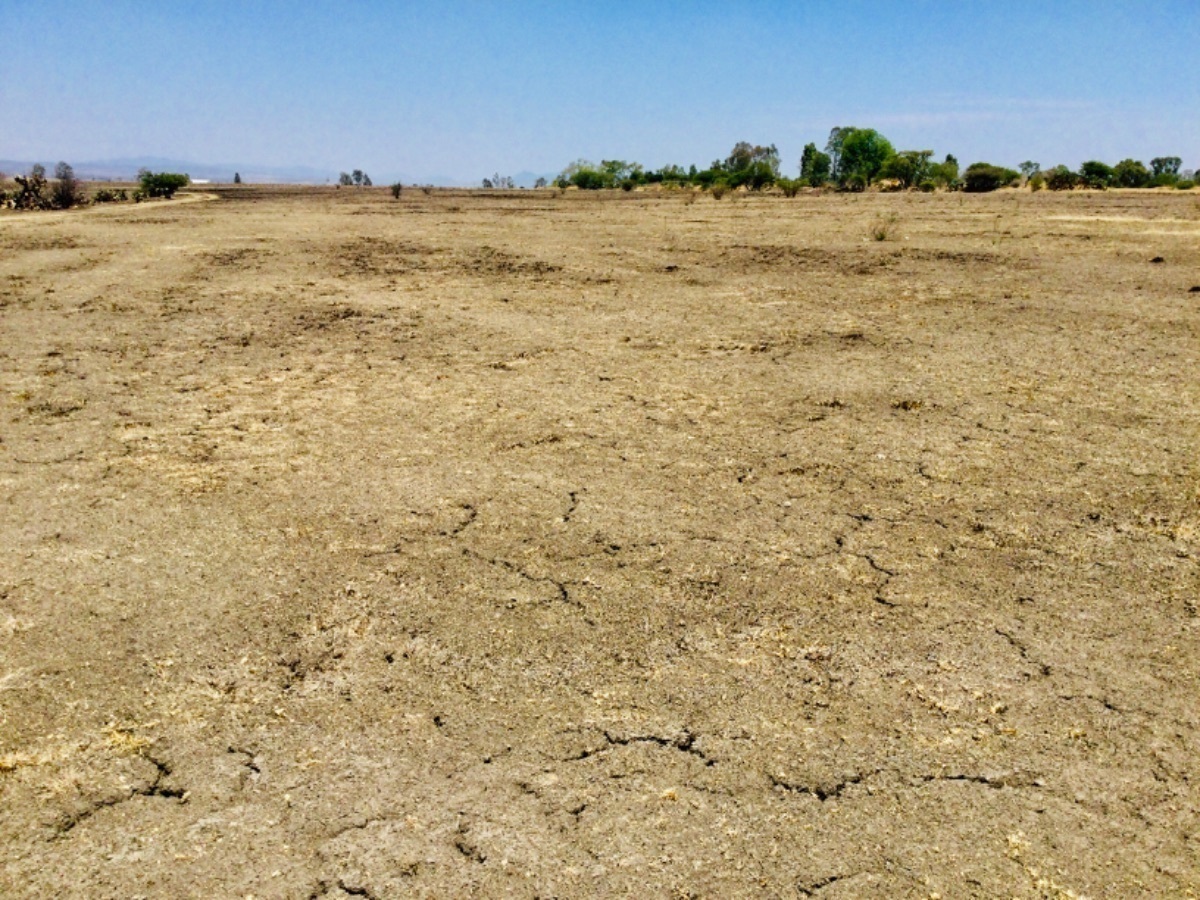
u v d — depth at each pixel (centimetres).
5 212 2570
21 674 258
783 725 234
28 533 349
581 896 182
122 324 749
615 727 234
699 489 387
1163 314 739
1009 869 188
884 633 276
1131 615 285
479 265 1091
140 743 229
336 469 414
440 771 219
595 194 4628
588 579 310
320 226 1711
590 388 549
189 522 358
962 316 749
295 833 200
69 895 184
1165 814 204
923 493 380
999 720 236
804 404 509
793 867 189
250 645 272
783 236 1408
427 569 318
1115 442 438
